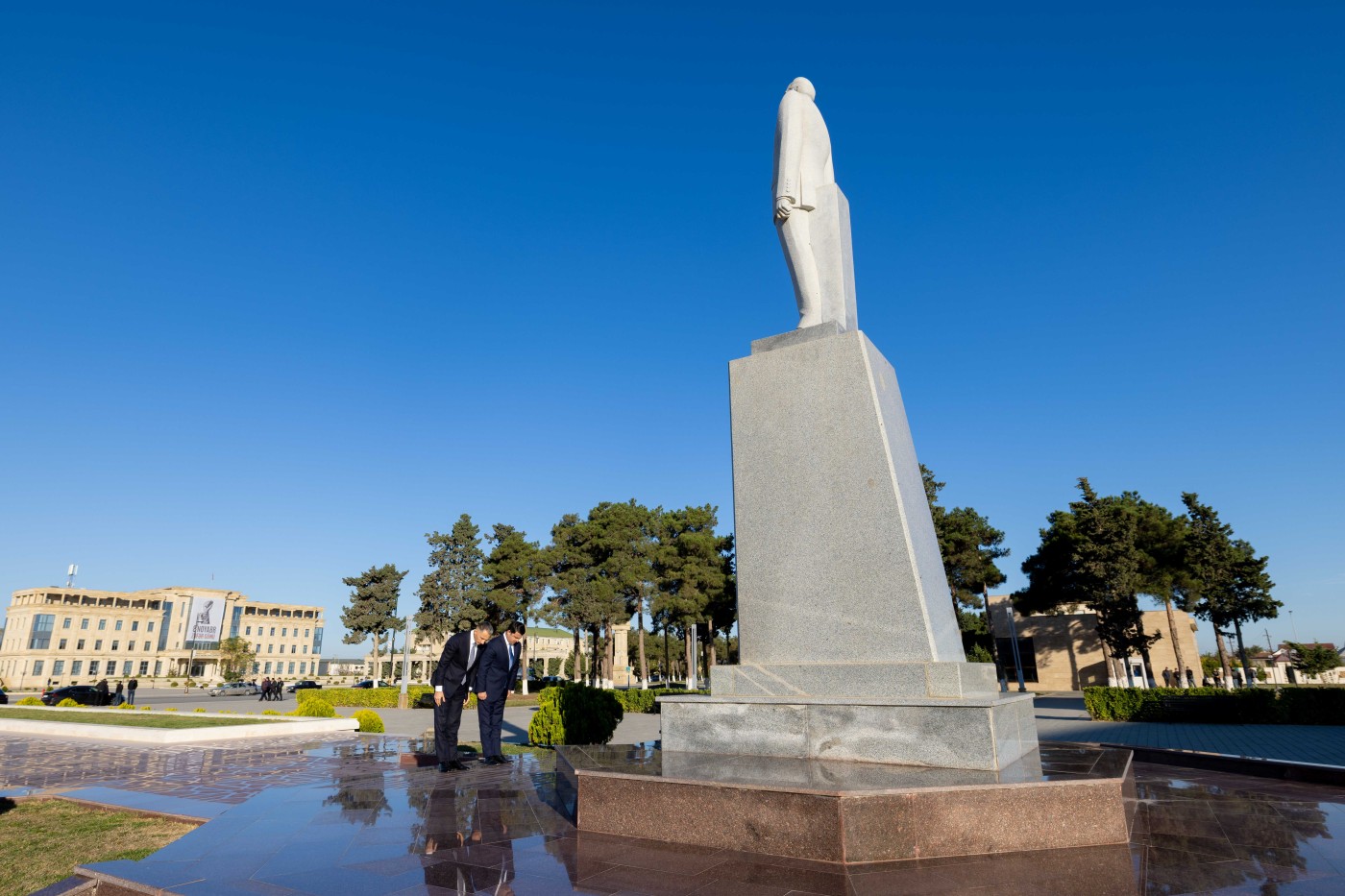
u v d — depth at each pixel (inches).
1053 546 1478.8
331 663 5398.6
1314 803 232.4
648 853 176.6
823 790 168.2
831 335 278.2
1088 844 177.5
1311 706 863.7
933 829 169.3
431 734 723.4
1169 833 191.6
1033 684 1820.9
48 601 3678.6
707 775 193.5
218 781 363.6
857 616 247.6
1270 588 1275.8
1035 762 217.0
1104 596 1346.0
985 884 148.9
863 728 216.2
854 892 144.7
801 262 305.0
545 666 3560.5
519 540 1747.0
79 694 1424.7
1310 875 154.6
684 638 2027.6
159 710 960.9
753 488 277.4
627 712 1203.2
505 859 174.4
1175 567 1373.0
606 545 1705.2
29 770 427.2
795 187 309.6
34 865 213.5
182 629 4082.2
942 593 273.4
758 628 263.4
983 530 1588.3
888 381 289.9
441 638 1779.0
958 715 203.8
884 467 255.0
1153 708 911.0
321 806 244.8
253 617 4411.9
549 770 334.0
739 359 293.9
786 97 324.5
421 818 223.3
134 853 226.5
